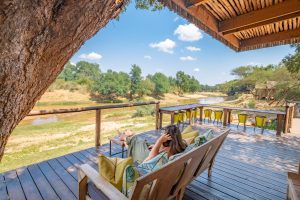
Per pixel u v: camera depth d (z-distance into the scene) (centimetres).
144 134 496
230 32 281
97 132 379
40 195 210
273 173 279
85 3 69
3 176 251
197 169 195
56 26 64
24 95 70
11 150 583
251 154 364
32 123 1229
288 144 438
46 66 73
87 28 80
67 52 79
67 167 282
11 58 56
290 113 584
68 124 1166
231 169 290
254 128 602
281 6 213
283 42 308
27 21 56
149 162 148
